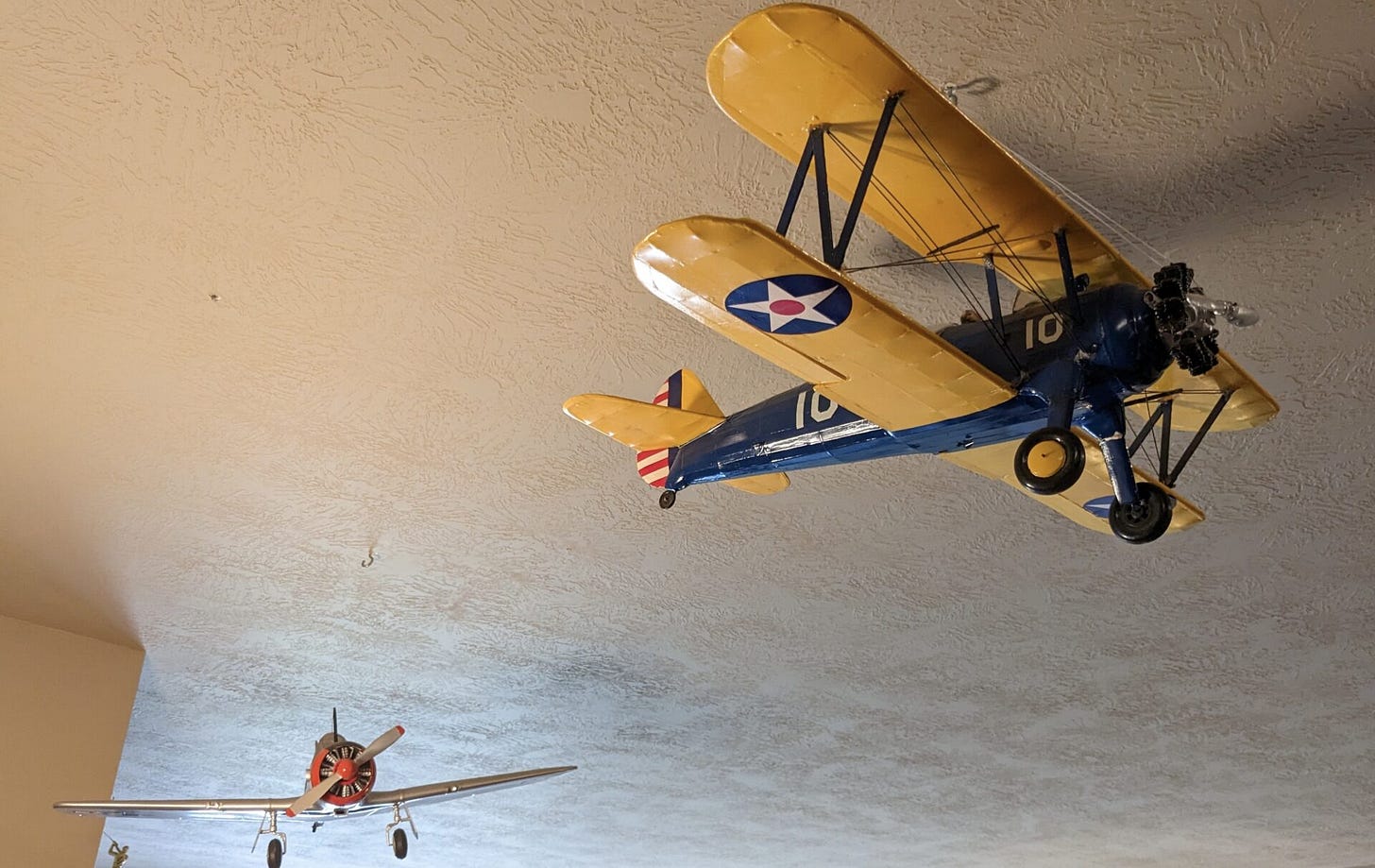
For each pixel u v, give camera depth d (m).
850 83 1.65
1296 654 4.14
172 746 5.59
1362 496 3.10
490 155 2.16
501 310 2.57
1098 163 2.09
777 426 2.42
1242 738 5.00
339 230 2.35
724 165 2.15
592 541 3.56
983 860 7.26
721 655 4.37
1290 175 2.10
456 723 5.18
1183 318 1.86
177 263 2.44
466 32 1.91
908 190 1.90
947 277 2.33
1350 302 2.41
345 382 2.83
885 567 3.64
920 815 6.33
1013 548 3.48
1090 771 5.53
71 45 1.95
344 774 4.37
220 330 2.65
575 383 2.81
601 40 1.92
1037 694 4.62
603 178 2.20
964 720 4.95
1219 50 1.87
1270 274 2.34
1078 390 1.94
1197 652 4.16
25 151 2.16
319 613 4.11
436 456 3.13
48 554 3.73
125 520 3.50
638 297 2.50
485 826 6.82
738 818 6.50
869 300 1.74
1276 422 2.79
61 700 4.24
